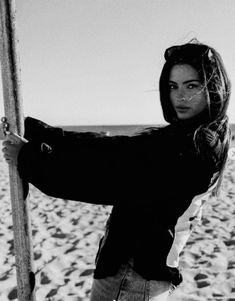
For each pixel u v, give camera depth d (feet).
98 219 20.38
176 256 4.40
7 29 4.43
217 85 4.18
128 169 3.88
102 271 4.43
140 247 4.24
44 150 4.23
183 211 4.17
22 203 4.76
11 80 4.51
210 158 4.08
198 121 4.23
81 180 3.91
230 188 28.96
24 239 4.87
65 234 17.70
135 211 4.25
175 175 3.92
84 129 284.41
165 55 4.51
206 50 4.19
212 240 16.05
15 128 4.59
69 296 11.58
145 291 4.30
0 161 49.62
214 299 10.87
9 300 11.44
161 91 4.54
